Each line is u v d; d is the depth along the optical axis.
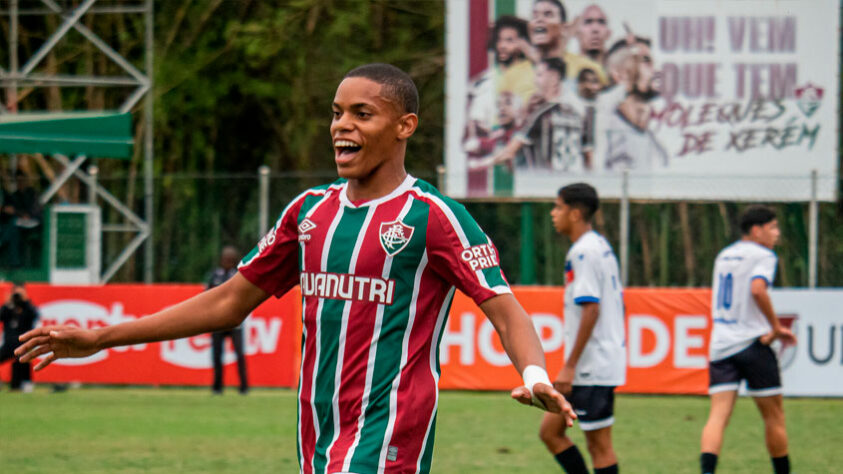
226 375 34.03
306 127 62.16
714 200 36.88
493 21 41.50
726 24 40.91
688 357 31.48
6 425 26.03
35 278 37.91
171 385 33.38
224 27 62.84
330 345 8.50
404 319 8.41
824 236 36.03
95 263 38.28
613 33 41.22
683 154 41.12
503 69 41.50
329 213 8.66
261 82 62.94
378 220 8.48
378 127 8.37
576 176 41.34
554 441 16.55
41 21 60.88
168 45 61.66
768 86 40.84
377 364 8.40
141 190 51.16
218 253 39.59
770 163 40.88
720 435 17.75
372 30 62.41
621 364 16.34
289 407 29.59
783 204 36.75
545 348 31.45
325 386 8.52
